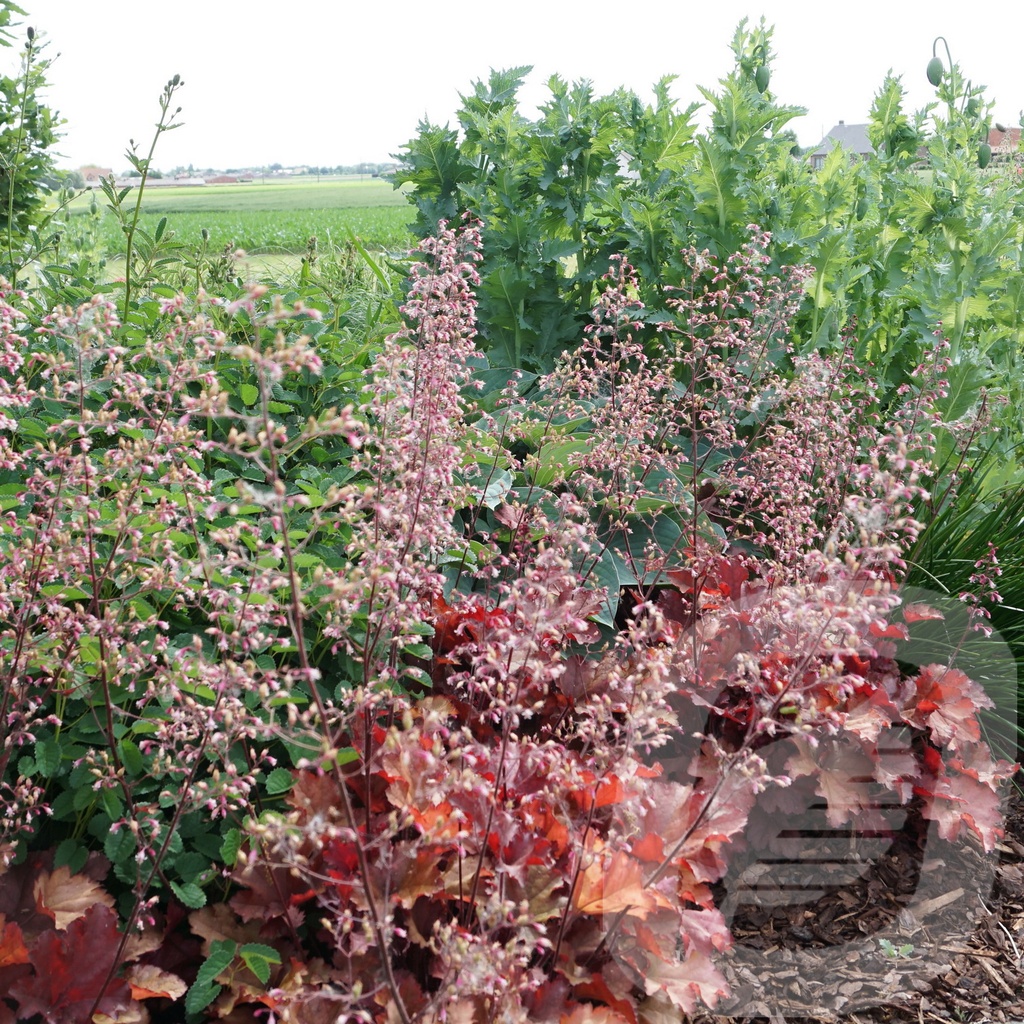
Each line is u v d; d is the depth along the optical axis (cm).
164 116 323
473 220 462
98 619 200
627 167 502
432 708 248
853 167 496
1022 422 430
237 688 184
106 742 211
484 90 495
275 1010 179
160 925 205
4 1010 178
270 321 148
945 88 523
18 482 270
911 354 459
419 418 244
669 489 344
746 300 421
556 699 272
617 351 444
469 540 312
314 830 150
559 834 212
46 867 204
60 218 594
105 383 295
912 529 187
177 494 242
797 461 322
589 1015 181
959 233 454
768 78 463
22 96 424
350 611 202
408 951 201
